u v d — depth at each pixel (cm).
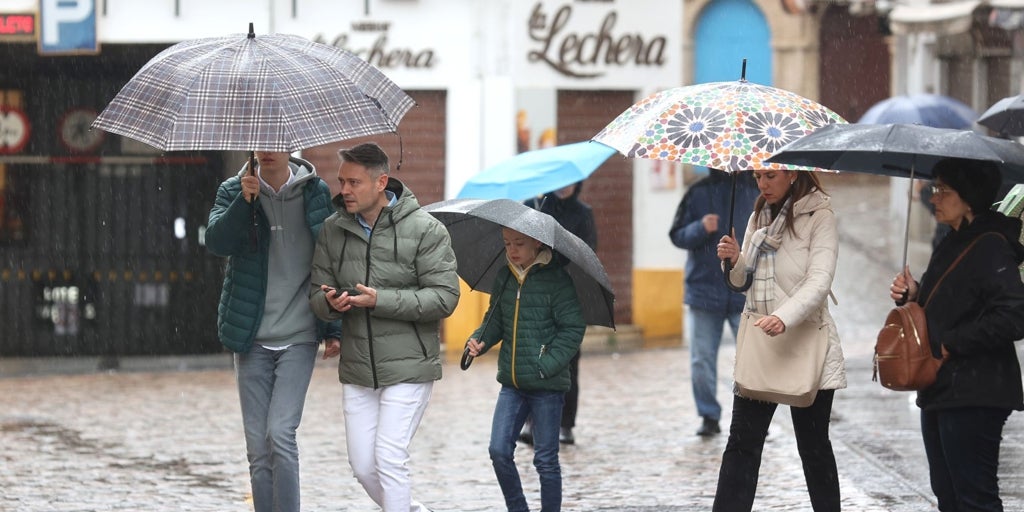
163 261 5112
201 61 1756
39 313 5069
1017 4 6316
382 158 1877
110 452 2998
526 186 2639
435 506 2406
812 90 9269
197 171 5116
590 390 3850
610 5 5309
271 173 1919
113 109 1734
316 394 3881
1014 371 1750
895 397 3531
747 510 1953
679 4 5381
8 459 2920
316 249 1906
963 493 1762
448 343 5069
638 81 5362
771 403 1961
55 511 2398
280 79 1731
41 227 5066
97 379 4381
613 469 2709
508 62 5203
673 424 3253
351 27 5100
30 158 5053
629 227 5372
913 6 6875
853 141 1711
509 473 2094
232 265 1933
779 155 1756
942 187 1764
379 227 1888
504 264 2212
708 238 3006
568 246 2006
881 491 2462
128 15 4916
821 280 1877
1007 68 7150
